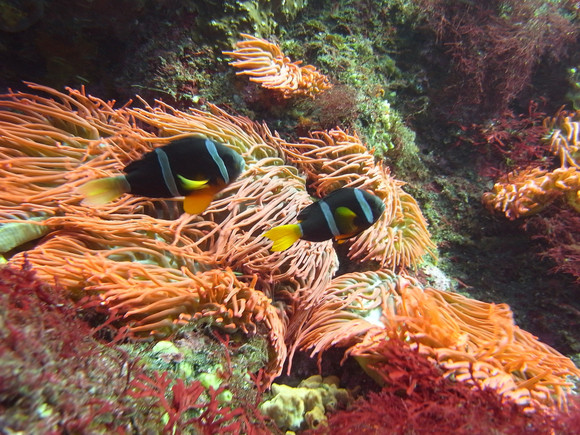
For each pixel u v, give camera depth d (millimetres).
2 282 236
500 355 405
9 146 425
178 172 263
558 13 852
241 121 575
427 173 788
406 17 809
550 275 668
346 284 520
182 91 598
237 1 592
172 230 424
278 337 396
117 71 620
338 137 599
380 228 540
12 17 516
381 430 331
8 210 366
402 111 834
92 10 551
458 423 326
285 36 724
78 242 381
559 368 416
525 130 815
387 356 392
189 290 363
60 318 255
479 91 822
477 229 748
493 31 799
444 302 508
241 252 430
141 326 329
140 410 257
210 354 356
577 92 879
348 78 696
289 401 394
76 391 223
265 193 483
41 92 621
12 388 189
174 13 582
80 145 467
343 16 775
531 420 327
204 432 279
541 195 659
